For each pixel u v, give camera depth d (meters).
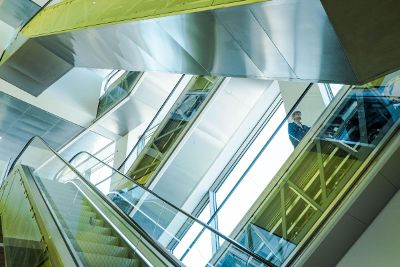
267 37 3.44
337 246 4.20
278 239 5.45
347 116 5.37
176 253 7.77
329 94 6.68
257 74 4.25
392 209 4.03
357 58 3.13
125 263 4.96
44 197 6.12
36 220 4.77
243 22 3.38
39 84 9.57
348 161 5.00
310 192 5.39
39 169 9.81
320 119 5.93
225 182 9.75
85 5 7.03
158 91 13.45
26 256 4.68
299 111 6.98
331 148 5.44
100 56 6.68
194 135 9.63
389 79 4.79
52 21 8.38
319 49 3.24
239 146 9.78
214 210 9.57
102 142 16.06
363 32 2.84
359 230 4.20
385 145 4.49
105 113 13.97
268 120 9.48
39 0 12.97
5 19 13.03
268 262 4.43
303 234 5.01
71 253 4.18
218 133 9.63
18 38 9.71
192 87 10.75
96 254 4.75
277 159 8.55
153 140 11.24
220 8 3.31
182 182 9.89
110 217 6.58
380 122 4.73
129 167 11.95
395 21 2.71
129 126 14.92
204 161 9.82
